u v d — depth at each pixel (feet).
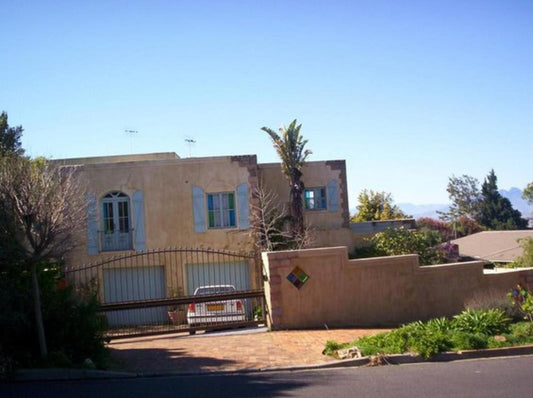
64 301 36.76
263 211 80.89
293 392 27.78
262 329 48.78
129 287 79.56
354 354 35.81
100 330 37.55
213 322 51.37
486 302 49.85
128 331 51.06
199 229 80.84
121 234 80.23
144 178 80.89
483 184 219.00
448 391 27.27
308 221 91.81
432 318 51.83
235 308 54.24
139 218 80.43
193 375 33.01
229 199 82.12
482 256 120.67
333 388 28.50
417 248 82.48
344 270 50.01
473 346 36.70
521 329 40.45
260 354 37.96
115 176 80.59
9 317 32.99
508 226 205.05
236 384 30.17
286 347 40.11
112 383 31.17
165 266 79.77
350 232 92.53
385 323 50.57
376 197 162.30
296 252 48.96
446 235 188.03
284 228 87.45
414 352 35.60
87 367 33.42
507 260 111.04
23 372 31.94
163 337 48.37
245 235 80.94
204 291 65.51
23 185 33.14
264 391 28.19
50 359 33.55
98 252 79.00
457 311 52.70
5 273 35.19
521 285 55.57
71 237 36.50
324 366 34.42
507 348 36.78
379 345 37.32
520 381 29.04
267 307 49.44
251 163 82.17
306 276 49.01
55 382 31.58
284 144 89.10
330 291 49.57
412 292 51.62
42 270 38.09
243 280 80.43
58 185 35.96
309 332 46.65
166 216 80.74
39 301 34.12
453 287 52.90
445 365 34.01
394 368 33.53
